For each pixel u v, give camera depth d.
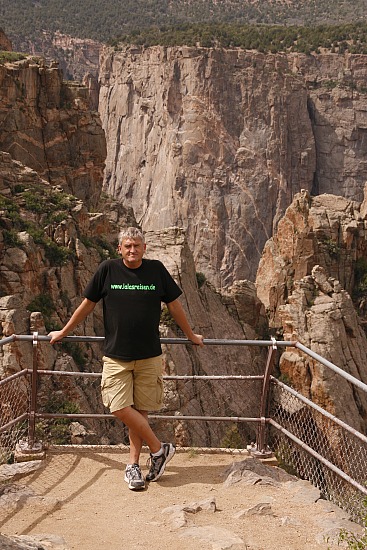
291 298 45.88
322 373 41.91
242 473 12.46
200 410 34.84
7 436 16.06
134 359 11.75
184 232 43.53
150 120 167.50
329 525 10.77
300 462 15.48
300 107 166.62
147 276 11.73
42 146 50.72
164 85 162.38
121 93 174.50
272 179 161.75
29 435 13.35
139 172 169.38
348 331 45.94
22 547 8.88
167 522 10.80
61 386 28.70
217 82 158.50
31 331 28.98
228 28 176.50
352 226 59.06
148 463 12.75
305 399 12.52
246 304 46.19
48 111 50.72
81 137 52.34
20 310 29.28
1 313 28.64
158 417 13.60
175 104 161.25
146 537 10.34
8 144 48.09
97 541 10.24
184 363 35.91
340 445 18.41
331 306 45.06
